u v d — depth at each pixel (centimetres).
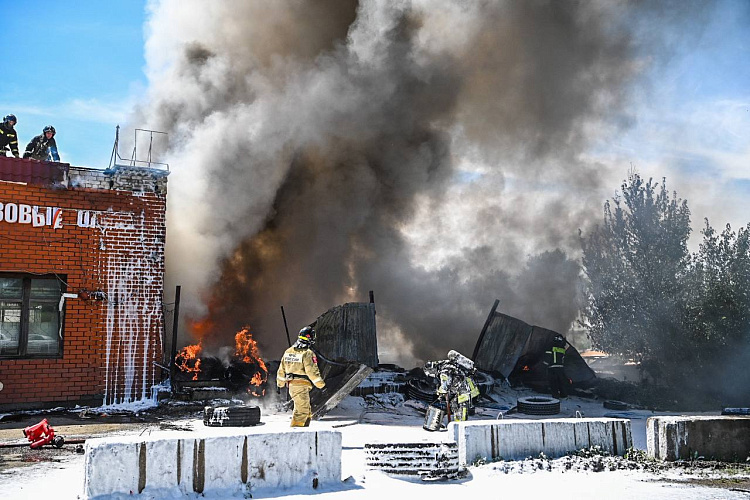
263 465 605
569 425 793
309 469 623
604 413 1411
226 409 1095
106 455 548
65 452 811
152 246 1385
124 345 1335
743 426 781
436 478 651
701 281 1702
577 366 1766
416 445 660
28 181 1278
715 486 637
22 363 1246
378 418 1250
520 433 768
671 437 761
